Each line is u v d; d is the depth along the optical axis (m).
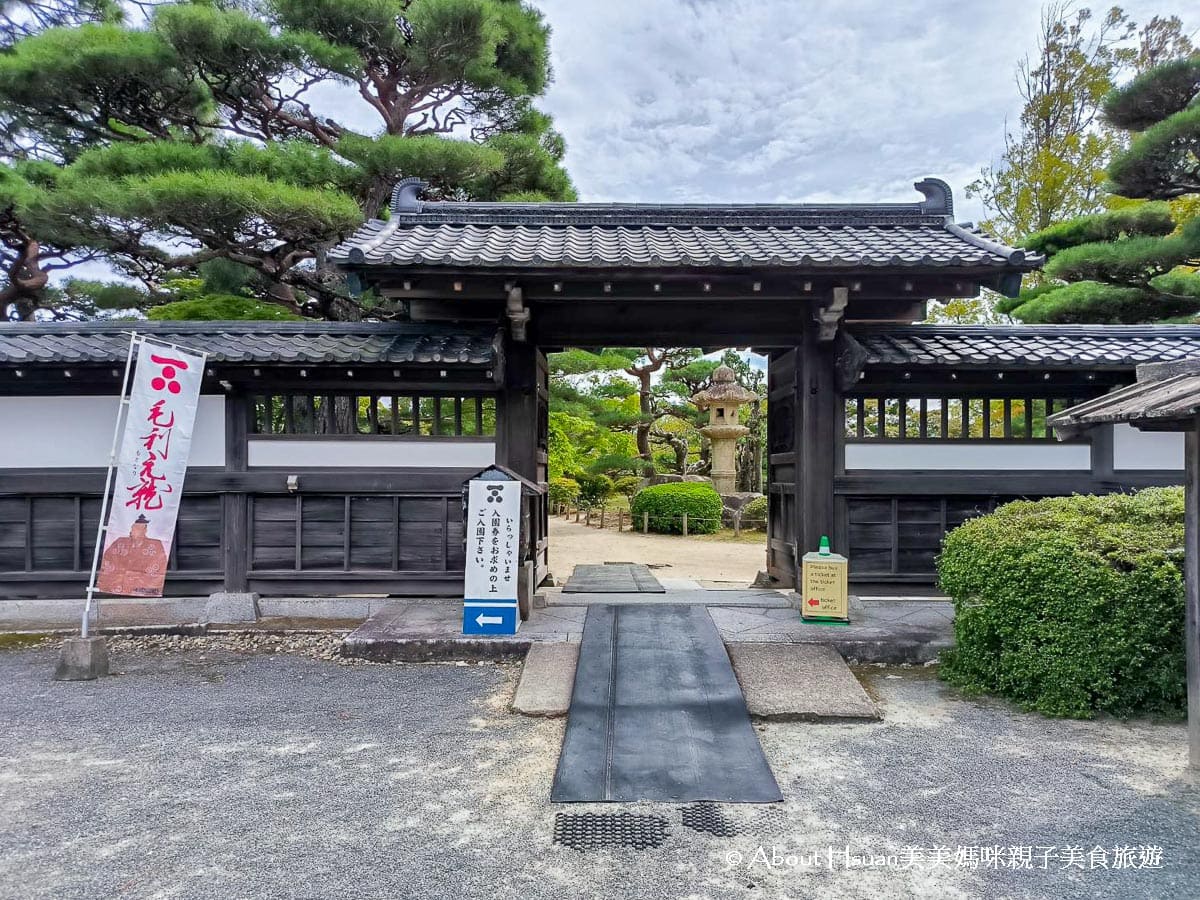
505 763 3.88
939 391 7.11
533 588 7.02
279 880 2.79
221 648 6.18
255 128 11.95
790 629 6.15
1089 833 3.17
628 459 23.28
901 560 7.15
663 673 5.11
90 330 6.95
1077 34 16.42
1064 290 12.29
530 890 2.73
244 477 6.90
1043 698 4.65
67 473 6.80
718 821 3.27
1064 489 7.06
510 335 7.04
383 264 5.86
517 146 11.82
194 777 3.72
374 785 3.62
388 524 7.05
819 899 2.69
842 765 3.88
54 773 3.77
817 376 7.08
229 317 11.81
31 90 10.03
